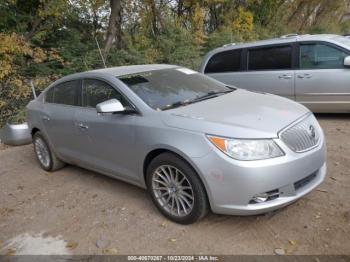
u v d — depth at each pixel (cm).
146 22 1391
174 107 387
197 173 333
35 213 430
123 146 400
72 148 488
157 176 373
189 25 1531
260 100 399
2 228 406
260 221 354
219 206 327
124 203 424
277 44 690
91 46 1218
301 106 394
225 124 329
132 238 353
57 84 525
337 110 653
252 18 1791
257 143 313
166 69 470
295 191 330
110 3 1239
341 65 627
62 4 1076
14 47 912
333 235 323
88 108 454
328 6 2370
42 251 353
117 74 438
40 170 572
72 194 466
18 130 714
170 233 353
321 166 358
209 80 477
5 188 518
